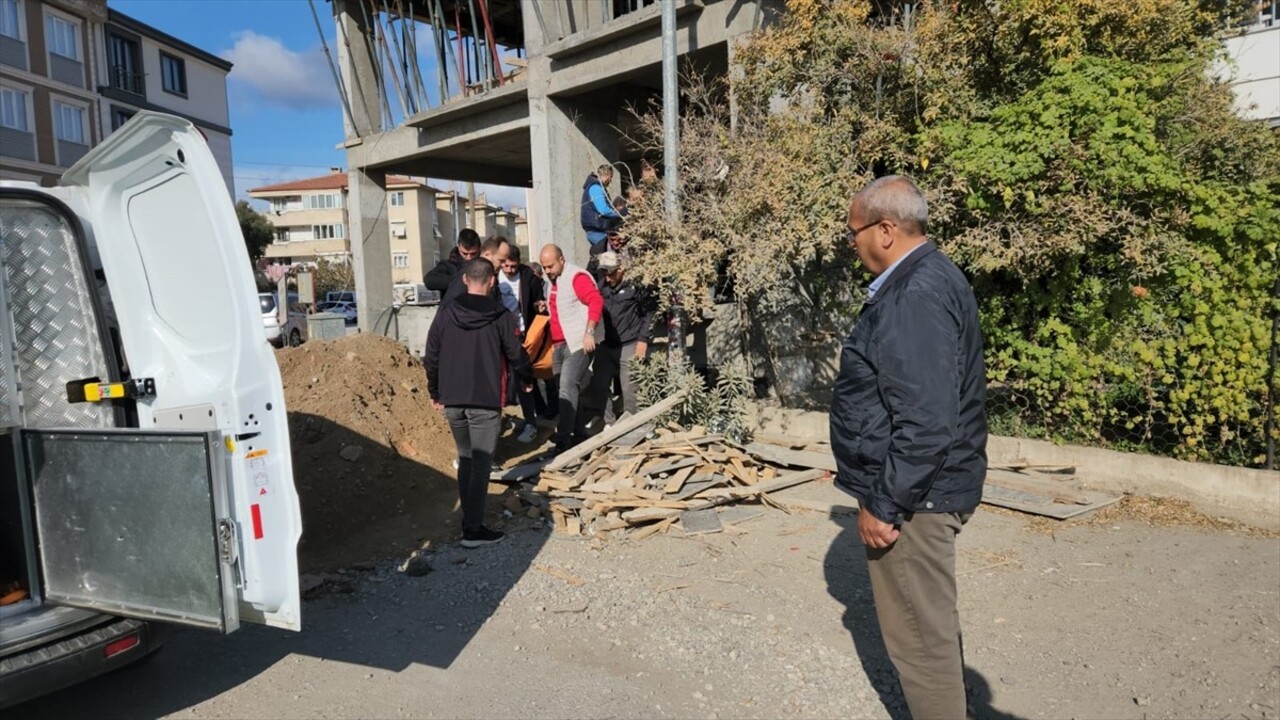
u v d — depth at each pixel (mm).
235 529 3066
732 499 5934
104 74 38875
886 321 2643
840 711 3395
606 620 4262
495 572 4945
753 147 7152
